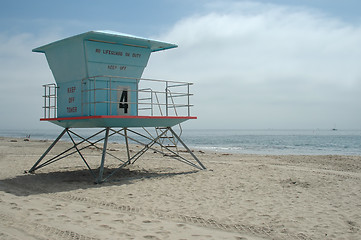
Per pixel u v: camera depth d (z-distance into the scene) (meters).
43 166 13.12
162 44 11.56
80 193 9.05
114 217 6.75
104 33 10.12
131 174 12.23
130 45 11.26
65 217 6.70
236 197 8.59
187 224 6.43
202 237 5.72
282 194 8.95
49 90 11.75
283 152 31.89
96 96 10.52
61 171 12.86
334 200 8.34
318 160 18.91
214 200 8.27
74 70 10.81
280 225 6.40
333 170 14.16
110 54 10.81
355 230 6.15
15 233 5.74
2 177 11.49
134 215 6.93
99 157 18.42
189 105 12.12
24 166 14.23
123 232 5.85
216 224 6.44
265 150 34.69
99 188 9.70
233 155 22.84
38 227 6.06
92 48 10.40
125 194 8.91
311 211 7.33
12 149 23.50
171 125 12.23
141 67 11.63
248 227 6.29
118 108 11.02
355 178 11.48
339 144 47.62
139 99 11.61
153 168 13.80
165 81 11.36
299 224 6.47
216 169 13.24
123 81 11.21
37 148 24.84
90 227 6.09
